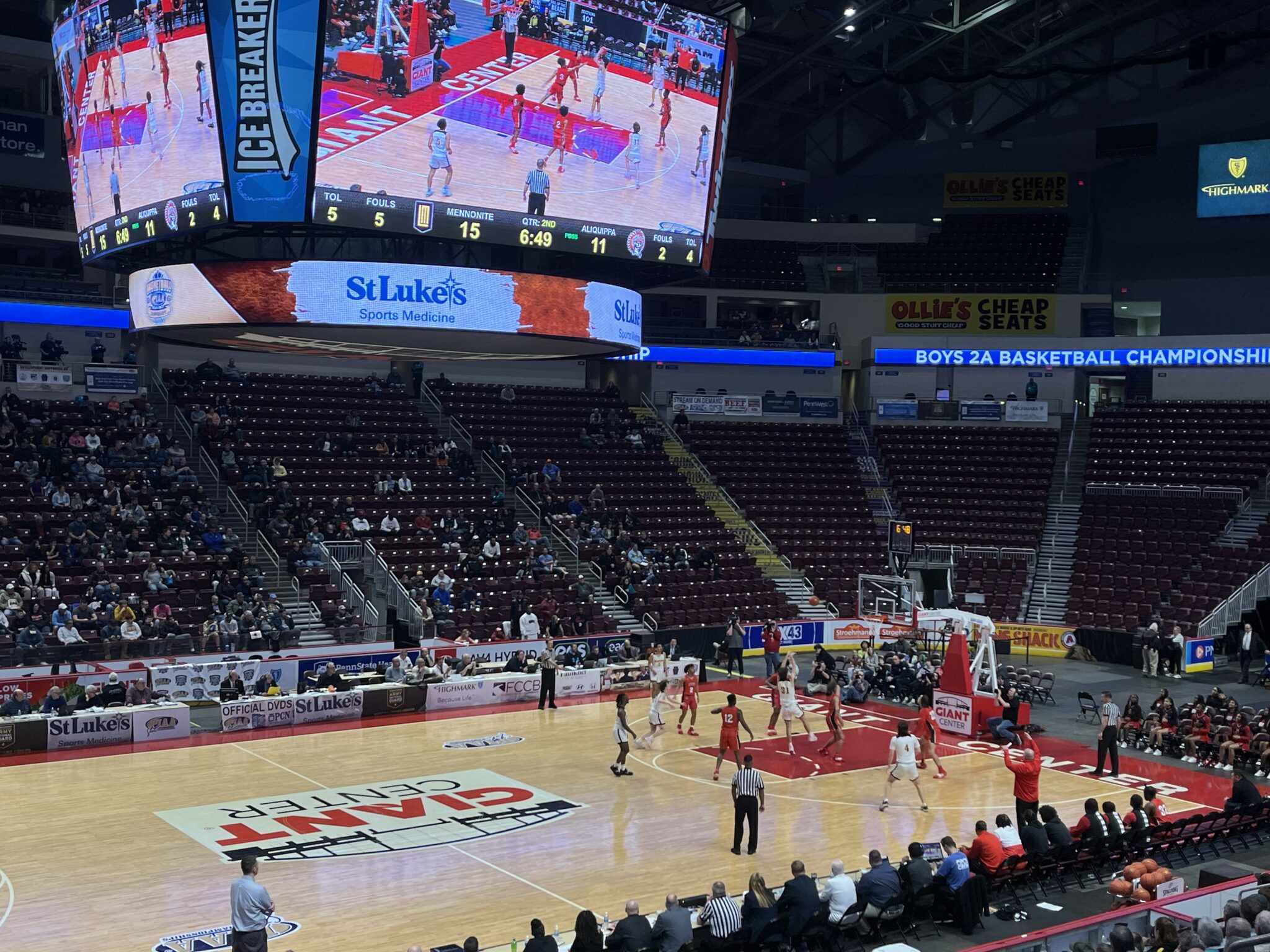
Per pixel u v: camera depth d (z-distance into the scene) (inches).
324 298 1103.0
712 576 1662.2
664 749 1029.8
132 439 1553.9
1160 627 1530.5
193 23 1042.1
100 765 942.4
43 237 1780.3
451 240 1118.4
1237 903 501.0
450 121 1088.8
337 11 1021.2
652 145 1212.5
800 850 757.9
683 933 539.5
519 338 1199.6
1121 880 595.2
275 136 1035.3
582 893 672.4
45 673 1109.1
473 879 692.7
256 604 1291.8
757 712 1210.0
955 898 618.5
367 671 1219.2
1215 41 1889.8
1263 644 1498.5
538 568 1545.3
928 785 928.9
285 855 729.0
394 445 1737.2
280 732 1072.2
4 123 1781.5
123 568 1307.8
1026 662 1502.2
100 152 1147.9
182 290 1134.4
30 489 1408.7
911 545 1520.7
